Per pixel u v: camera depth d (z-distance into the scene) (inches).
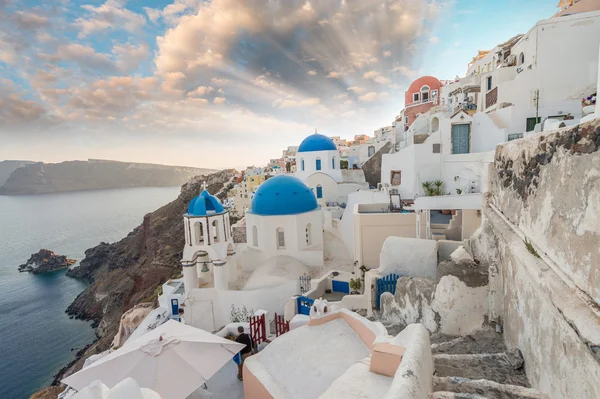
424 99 1598.2
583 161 129.2
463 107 1051.3
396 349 165.3
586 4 887.7
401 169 903.7
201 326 727.7
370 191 940.6
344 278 703.1
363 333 262.2
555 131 160.7
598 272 114.5
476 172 677.3
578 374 125.6
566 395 137.6
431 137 805.2
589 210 122.8
